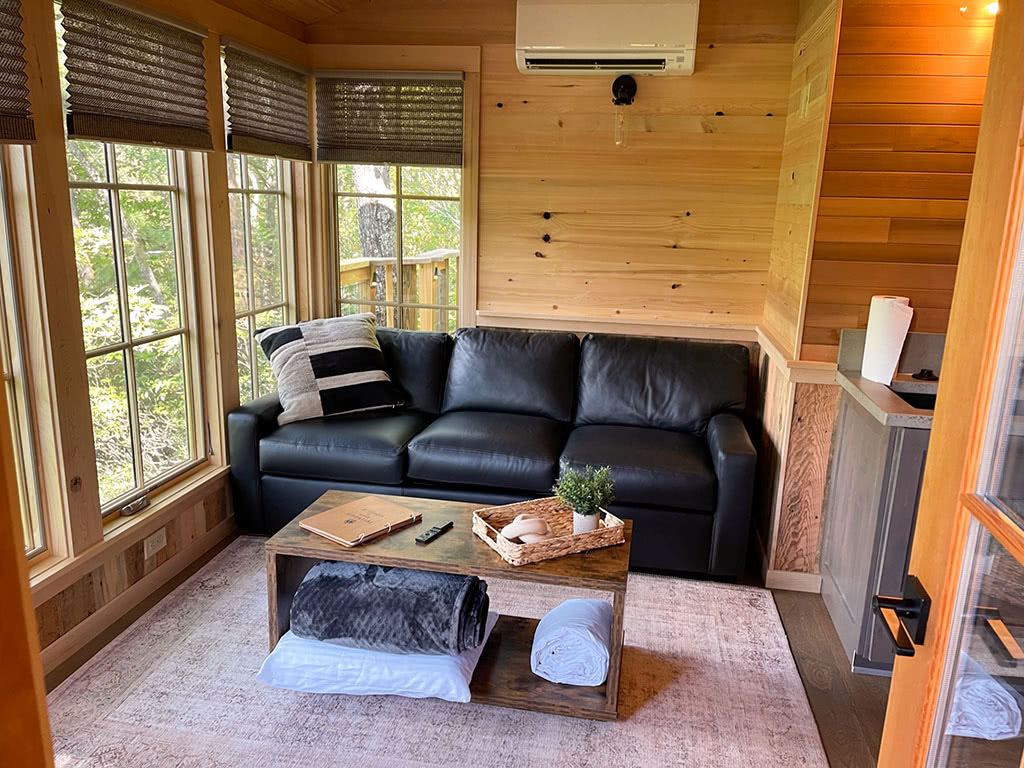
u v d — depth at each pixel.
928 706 0.93
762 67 3.51
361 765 2.06
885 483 2.35
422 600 2.21
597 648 2.27
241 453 3.29
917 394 2.65
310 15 3.70
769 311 3.62
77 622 2.53
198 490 3.12
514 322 3.99
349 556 2.21
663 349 3.62
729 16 3.48
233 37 3.17
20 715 0.48
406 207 4.04
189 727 2.18
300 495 3.30
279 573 2.32
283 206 3.93
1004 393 0.80
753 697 2.39
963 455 0.88
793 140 3.29
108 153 2.64
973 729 0.81
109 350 2.68
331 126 3.91
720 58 3.53
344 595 2.25
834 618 2.82
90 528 2.54
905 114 2.62
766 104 3.54
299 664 2.25
